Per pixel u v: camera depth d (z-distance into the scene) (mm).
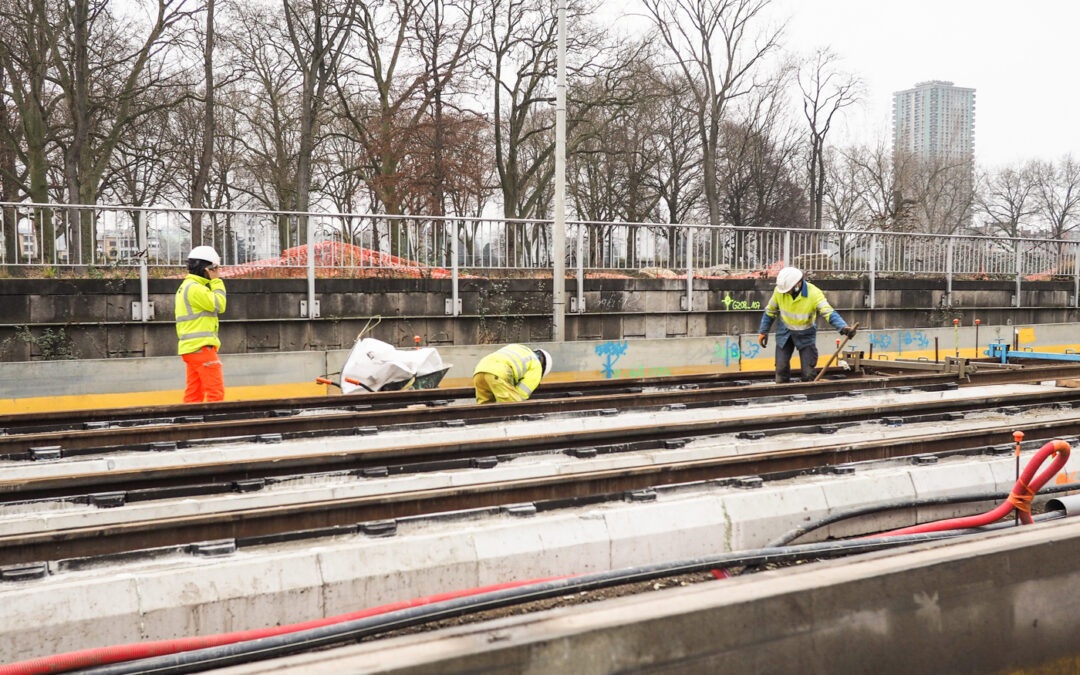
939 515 6750
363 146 30406
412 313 17469
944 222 62656
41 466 6949
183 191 34781
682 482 6367
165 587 4359
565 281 18766
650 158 39531
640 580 4246
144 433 7922
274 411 10039
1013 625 3545
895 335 19250
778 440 8203
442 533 5133
